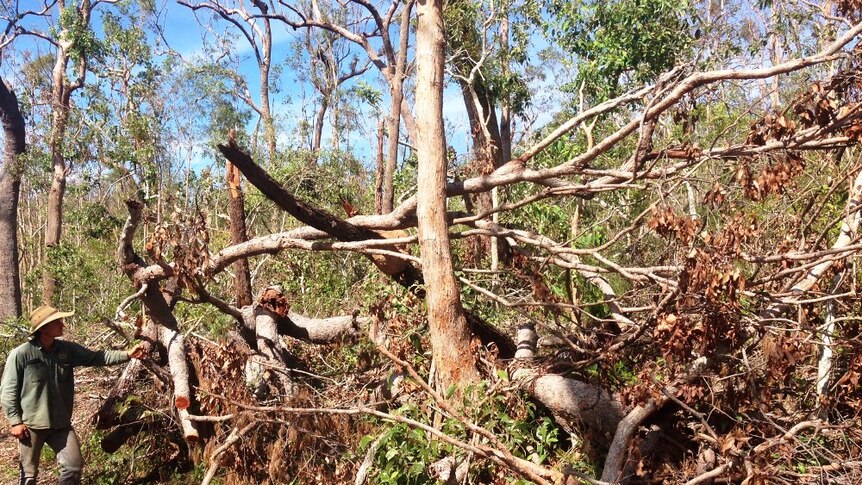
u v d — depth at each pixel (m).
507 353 6.30
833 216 5.80
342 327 6.83
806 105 4.62
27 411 4.93
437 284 5.22
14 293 16.48
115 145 14.56
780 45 10.97
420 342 5.91
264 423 5.29
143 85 17.34
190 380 6.06
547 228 8.29
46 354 5.03
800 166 4.62
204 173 12.16
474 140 12.20
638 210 7.41
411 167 12.41
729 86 6.23
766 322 4.79
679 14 10.53
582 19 11.05
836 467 4.20
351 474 5.00
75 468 5.07
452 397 5.05
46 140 17.03
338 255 8.93
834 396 4.86
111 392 6.12
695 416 4.71
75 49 17.52
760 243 5.41
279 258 9.61
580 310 5.58
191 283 5.98
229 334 6.71
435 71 5.34
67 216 16.12
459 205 9.90
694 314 4.61
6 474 6.07
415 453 4.55
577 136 9.77
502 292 7.07
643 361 5.22
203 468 5.80
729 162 5.42
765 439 4.30
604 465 4.43
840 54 4.59
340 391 5.93
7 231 16.42
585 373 5.16
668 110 5.59
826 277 5.39
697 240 4.55
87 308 10.06
